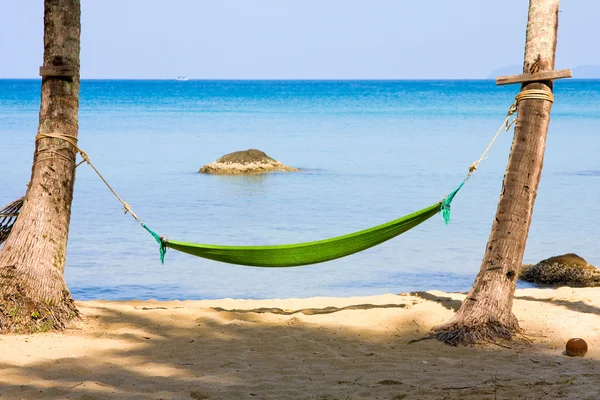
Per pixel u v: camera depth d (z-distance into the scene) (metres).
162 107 73.12
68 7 7.39
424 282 11.33
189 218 16.23
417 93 124.19
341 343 6.85
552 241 14.07
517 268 7.15
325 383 5.68
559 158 28.25
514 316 7.19
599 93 115.00
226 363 6.17
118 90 139.62
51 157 7.32
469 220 16.27
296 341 6.84
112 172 24.36
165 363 6.12
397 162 27.38
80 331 7.02
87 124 47.59
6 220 7.70
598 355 6.52
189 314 7.71
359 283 11.34
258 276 11.84
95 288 10.80
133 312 7.73
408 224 7.39
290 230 14.86
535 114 7.11
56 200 7.30
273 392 5.43
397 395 5.38
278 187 21.28
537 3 7.15
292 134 40.81
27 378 5.58
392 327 7.36
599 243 13.88
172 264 12.38
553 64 7.12
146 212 16.95
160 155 29.78
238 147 33.19
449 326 7.06
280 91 139.38
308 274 11.97
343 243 7.31
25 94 103.38
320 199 19.08
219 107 74.00
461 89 152.50
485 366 6.20
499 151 30.94
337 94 120.00
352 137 38.69
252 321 7.60
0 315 6.82
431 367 6.16
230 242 13.62
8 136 36.62
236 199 19.08
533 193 7.16
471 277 11.59
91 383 5.48
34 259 7.07
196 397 5.33
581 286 10.77
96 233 14.56
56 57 7.36
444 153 30.39
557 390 5.45
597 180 22.38
